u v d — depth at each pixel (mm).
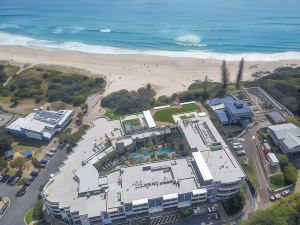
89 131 164000
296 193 127625
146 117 170125
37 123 180625
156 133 159875
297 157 149750
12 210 135750
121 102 196125
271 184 137625
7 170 156500
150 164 137500
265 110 179750
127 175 132750
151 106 193500
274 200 130625
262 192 134625
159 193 123750
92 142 156125
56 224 127125
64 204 122812
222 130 162375
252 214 118062
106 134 161000
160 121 167375
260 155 152125
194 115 167750
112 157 150000
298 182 138375
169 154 152875
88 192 126188
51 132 176875
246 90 199375
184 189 124812
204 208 127812
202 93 199125
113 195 124125
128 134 160875
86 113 197375
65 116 187000
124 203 119750
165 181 128375
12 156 165125
